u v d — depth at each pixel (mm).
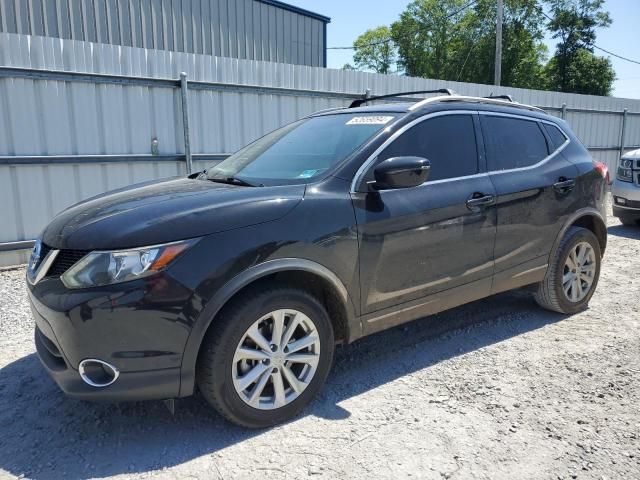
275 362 2871
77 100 6836
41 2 11188
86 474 2541
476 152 3885
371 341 4137
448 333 4285
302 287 3088
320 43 18125
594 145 14508
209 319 2613
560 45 40500
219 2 14664
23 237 6711
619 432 2840
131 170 7398
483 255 3812
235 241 2691
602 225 4805
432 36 45625
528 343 4066
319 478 2484
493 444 2734
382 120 3590
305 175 3260
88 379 2562
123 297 2467
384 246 3230
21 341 4195
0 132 6367
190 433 2875
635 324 4469
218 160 8125
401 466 2564
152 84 7363
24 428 2949
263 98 8484
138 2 12906
